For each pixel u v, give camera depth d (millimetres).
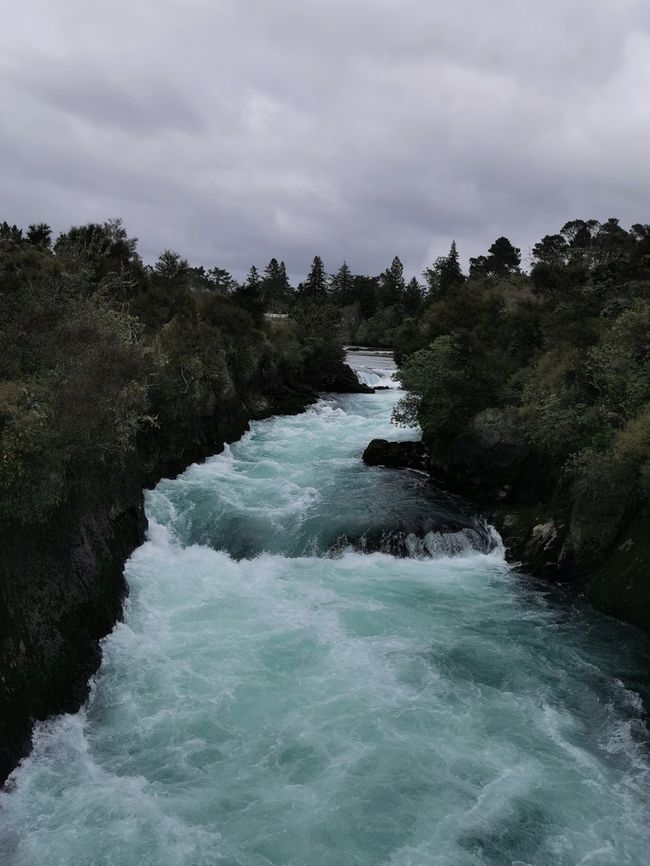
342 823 9797
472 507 23719
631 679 13984
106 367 15016
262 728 11977
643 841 9664
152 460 25078
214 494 24281
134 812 9945
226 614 16219
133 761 11125
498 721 12422
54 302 17438
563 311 29094
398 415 30453
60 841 9359
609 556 17844
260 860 9109
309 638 15172
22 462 11656
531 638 15570
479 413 25203
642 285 31516
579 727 12383
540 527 19828
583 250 53812
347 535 20438
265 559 19750
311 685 13336
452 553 20484
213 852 9227
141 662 14000
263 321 49500
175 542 20906
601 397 21203
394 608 16875
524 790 10617
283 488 25578
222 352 33656
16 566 11828
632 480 17547
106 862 9016
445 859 9211
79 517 14977
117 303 26703
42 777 10594
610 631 15953
